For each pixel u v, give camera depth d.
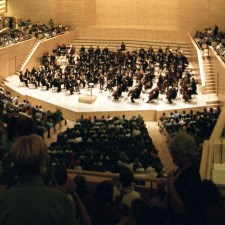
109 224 3.88
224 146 8.66
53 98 27.55
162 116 22.81
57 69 30.77
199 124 18.52
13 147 2.32
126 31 37.44
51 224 2.16
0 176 3.23
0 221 2.16
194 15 35.16
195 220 3.04
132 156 13.92
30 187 2.24
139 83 26.81
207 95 28.20
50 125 21.27
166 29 36.25
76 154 13.83
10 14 40.12
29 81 30.31
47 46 35.94
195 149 3.14
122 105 25.88
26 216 2.15
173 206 3.06
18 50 33.62
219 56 28.50
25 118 4.00
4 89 31.19
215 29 32.69
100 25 39.00
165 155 18.88
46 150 2.36
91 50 32.62
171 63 30.22
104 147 14.88
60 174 3.66
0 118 12.97
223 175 7.53
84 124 19.69
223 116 13.63
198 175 3.13
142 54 31.16
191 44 33.34
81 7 38.69
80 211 3.40
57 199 2.21
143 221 3.01
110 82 28.16
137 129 18.95
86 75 29.38
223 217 4.39
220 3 34.41
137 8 37.50
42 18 39.84
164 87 27.20
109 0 38.25
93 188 6.06
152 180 5.21
